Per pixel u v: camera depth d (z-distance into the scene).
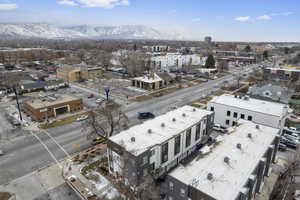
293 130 45.22
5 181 29.91
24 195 27.31
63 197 27.08
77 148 39.12
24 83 84.69
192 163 24.31
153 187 27.41
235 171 22.84
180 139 34.25
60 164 34.06
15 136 44.06
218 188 20.14
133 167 27.45
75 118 54.41
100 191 27.92
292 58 180.88
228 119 46.91
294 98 63.91
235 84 93.50
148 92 82.56
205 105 65.00
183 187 21.06
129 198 25.16
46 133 45.53
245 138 30.38
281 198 26.39
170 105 65.56
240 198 19.58
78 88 88.62
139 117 54.44
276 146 32.25
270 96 59.56
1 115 56.41
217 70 132.38
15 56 164.62
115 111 42.19
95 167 33.31
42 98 61.34
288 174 29.20
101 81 103.12
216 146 28.08
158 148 29.92
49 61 169.38
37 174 31.56
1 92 76.31
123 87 91.25
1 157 36.06
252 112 42.81
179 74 120.62
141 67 120.75
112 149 30.59
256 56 190.12
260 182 26.09
